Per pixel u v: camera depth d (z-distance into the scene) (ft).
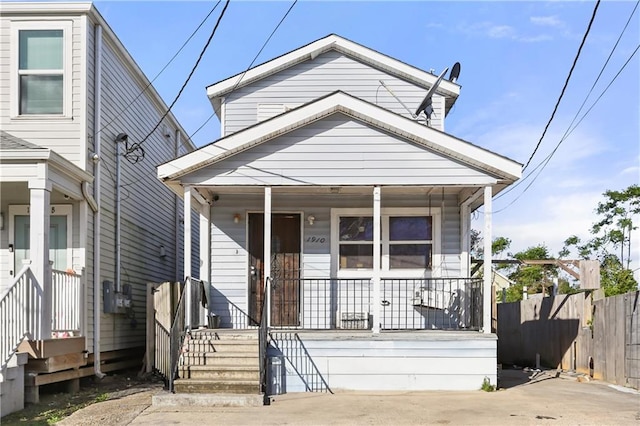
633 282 62.34
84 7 35.58
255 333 32.42
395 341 31.32
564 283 80.84
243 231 38.70
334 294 38.09
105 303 37.42
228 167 32.58
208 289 37.76
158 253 51.88
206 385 27.99
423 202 38.58
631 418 23.58
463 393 30.01
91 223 36.09
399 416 24.29
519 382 34.55
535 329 46.55
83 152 35.27
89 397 29.71
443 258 38.24
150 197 49.34
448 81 41.01
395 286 38.22
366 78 41.83
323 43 41.29
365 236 38.68
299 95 41.60
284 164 32.58
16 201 35.76
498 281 101.96
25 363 27.22
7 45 35.65
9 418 24.63
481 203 39.45
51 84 35.83
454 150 32.07
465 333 31.78
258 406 26.61
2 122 35.27
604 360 34.53
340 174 32.48
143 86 47.03
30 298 28.48
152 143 50.26
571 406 26.12
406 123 32.24
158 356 37.58
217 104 42.86
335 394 29.96
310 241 38.63
